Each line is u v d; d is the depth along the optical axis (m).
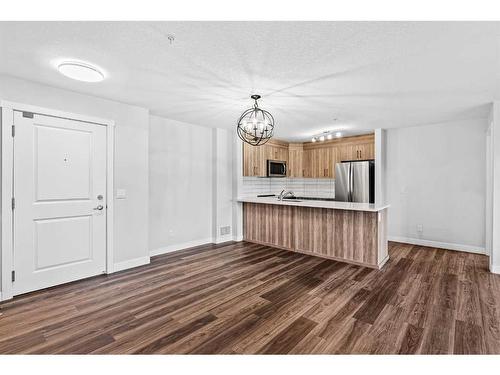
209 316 2.25
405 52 2.05
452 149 4.48
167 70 2.40
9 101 2.57
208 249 4.55
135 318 2.22
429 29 1.73
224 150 5.17
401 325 2.10
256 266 3.61
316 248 4.12
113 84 2.76
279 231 4.65
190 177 4.69
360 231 3.65
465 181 4.37
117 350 1.79
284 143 6.43
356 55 2.10
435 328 2.05
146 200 3.74
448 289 2.80
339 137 5.88
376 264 3.50
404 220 5.01
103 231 3.29
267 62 2.23
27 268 2.72
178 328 2.07
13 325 2.10
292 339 1.92
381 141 5.00
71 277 3.04
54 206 2.90
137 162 3.63
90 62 2.24
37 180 2.77
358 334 1.98
